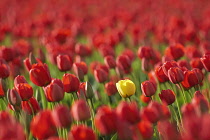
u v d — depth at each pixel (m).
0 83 3.85
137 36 7.98
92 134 2.20
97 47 7.25
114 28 9.65
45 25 9.88
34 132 2.45
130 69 5.35
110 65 5.12
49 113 2.43
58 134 3.43
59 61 4.51
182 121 3.38
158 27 8.59
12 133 1.94
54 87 3.36
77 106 2.65
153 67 5.36
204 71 4.81
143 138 2.36
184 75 3.68
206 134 1.88
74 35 8.95
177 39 6.77
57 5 15.12
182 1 14.38
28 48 6.79
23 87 3.42
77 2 15.33
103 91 5.31
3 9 13.97
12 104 3.41
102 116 2.32
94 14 12.92
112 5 14.30
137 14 11.38
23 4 15.84
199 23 8.60
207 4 13.90
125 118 2.45
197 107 2.75
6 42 9.17
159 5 13.80
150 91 3.63
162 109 2.69
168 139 2.32
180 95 4.80
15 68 4.99
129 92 3.62
